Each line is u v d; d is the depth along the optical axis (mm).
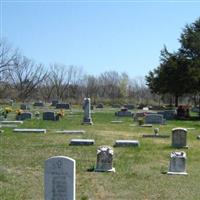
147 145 25609
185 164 17266
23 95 108562
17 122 40906
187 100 99812
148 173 17141
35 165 18125
